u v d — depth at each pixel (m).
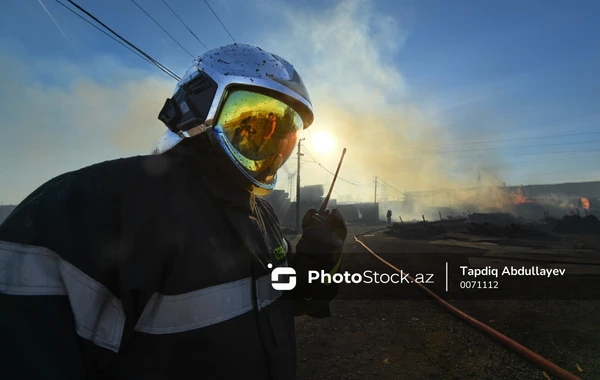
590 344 3.29
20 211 0.57
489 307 4.69
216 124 0.77
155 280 0.59
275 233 1.06
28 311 0.50
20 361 0.47
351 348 3.44
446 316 4.42
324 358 3.21
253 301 0.74
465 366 3.00
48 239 0.53
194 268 0.64
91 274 0.54
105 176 0.64
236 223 0.76
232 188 0.81
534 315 4.29
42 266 0.52
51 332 0.50
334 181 1.30
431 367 2.99
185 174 0.75
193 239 0.66
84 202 0.59
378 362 3.11
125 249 0.58
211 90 0.79
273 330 0.78
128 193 0.63
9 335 0.48
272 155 0.86
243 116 0.81
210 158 0.80
